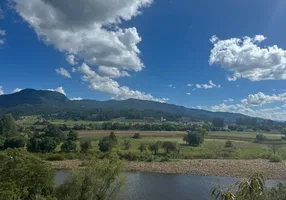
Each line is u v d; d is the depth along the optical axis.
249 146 144.75
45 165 39.69
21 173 36.34
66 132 183.62
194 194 62.75
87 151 115.06
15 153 39.00
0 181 35.16
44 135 137.88
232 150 128.75
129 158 107.44
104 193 40.25
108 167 40.84
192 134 143.25
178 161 105.25
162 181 75.69
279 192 23.95
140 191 64.69
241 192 14.55
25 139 127.88
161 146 122.25
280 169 91.31
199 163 101.06
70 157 108.69
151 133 189.88
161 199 58.69
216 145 145.00
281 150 131.38
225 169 92.00
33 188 37.12
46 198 34.50
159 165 97.44
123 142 140.50
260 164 100.38
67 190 38.53
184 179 78.56
